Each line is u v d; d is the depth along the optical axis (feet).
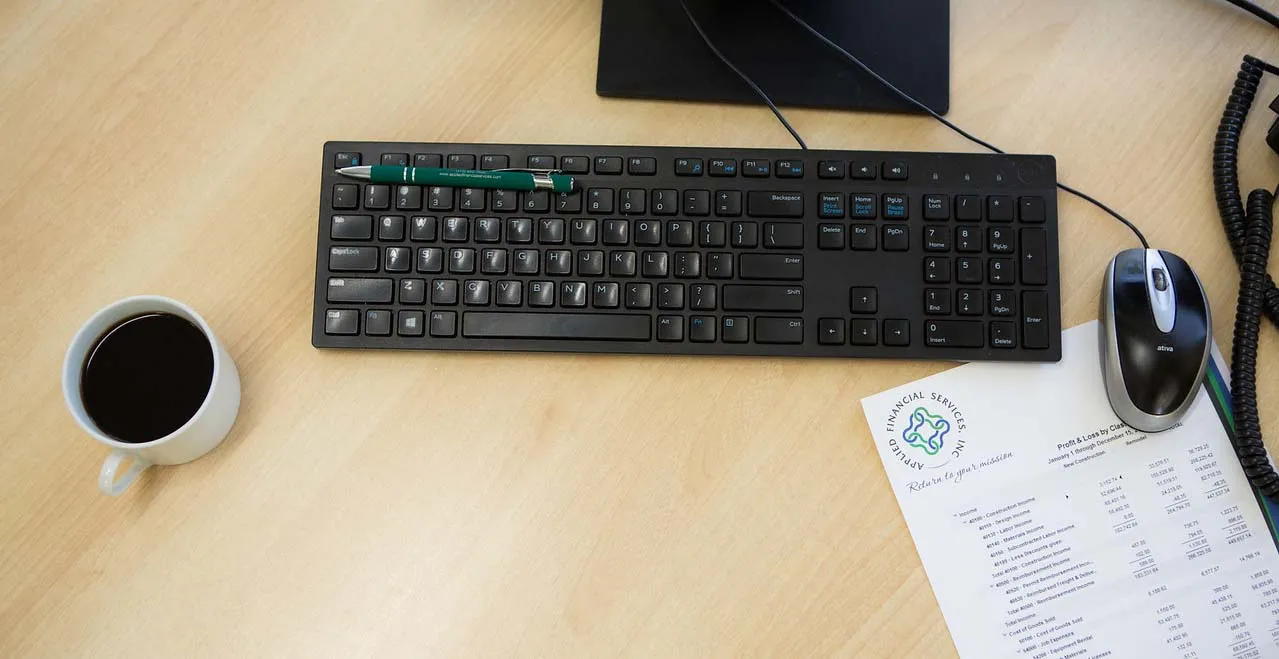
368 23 2.54
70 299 2.39
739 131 2.50
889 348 2.30
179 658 2.21
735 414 2.33
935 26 2.53
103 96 2.49
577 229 2.33
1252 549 2.23
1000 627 2.21
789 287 2.32
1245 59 2.42
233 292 2.41
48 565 2.25
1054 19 2.54
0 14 2.52
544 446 2.32
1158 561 2.23
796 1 2.53
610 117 2.51
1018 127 2.49
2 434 2.31
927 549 2.25
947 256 2.33
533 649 2.22
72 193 2.45
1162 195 2.44
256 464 2.30
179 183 2.46
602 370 2.36
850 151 2.37
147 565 2.25
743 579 2.24
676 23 2.52
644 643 2.22
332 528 2.27
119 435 2.16
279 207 2.46
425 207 2.34
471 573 2.25
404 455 2.31
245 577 2.25
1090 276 2.40
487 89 2.52
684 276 2.32
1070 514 2.26
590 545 2.27
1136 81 2.50
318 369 2.36
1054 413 2.32
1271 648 2.18
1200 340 2.22
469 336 2.31
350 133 2.50
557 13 2.55
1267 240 2.32
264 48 2.53
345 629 2.23
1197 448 2.28
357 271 2.32
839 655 2.20
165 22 2.53
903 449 2.30
